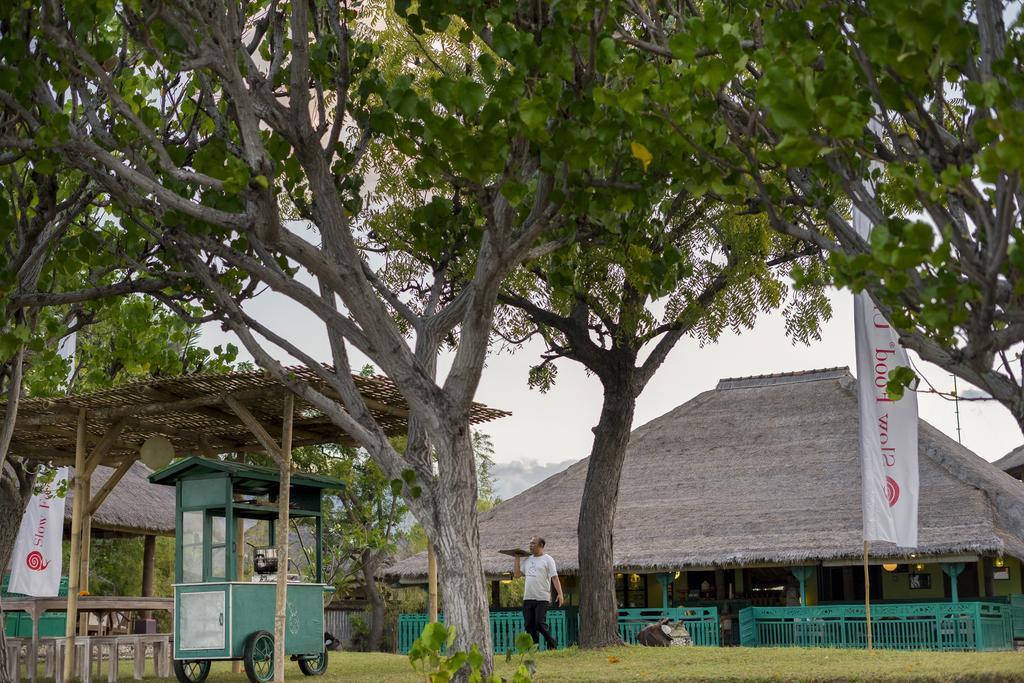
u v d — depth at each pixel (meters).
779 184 7.89
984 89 4.54
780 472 27.02
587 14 7.01
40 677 13.60
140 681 12.63
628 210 8.27
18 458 15.66
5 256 9.66
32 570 16.94
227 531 11.70
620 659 13.50
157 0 7.39
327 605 38.62
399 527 38.25
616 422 16.56
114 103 7.69
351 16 8.82
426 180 9.36
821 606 22.41
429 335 9.99
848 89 4.89
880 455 13.91
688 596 26.66
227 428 14.48
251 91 8.00
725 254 16.09
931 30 4.51
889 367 13.95
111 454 15.35
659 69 5.95
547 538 27.19
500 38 7.14
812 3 5.43
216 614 11.43
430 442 9.62
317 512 13.00
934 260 4.63
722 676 9.97
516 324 17.20
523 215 9.41
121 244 10.48
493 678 5.24
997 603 22.53
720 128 5.83
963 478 24.84
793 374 31.72
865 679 9.43
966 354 5.30
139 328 14.02
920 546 22.25
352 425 8.93
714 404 31.44
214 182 7.54
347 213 9.48
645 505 27.23
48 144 7.88
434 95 7.01
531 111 6.65
